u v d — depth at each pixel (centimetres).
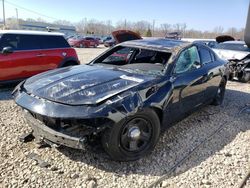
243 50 934
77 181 288
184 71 409
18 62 680
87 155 336
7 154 333
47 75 381
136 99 308
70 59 797
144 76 362
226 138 409
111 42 3064
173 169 317
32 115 333
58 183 283
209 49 523
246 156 352
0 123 434
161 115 355
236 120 494
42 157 329
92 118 280
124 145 316
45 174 297
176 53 405
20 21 5541
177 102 384
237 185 290
